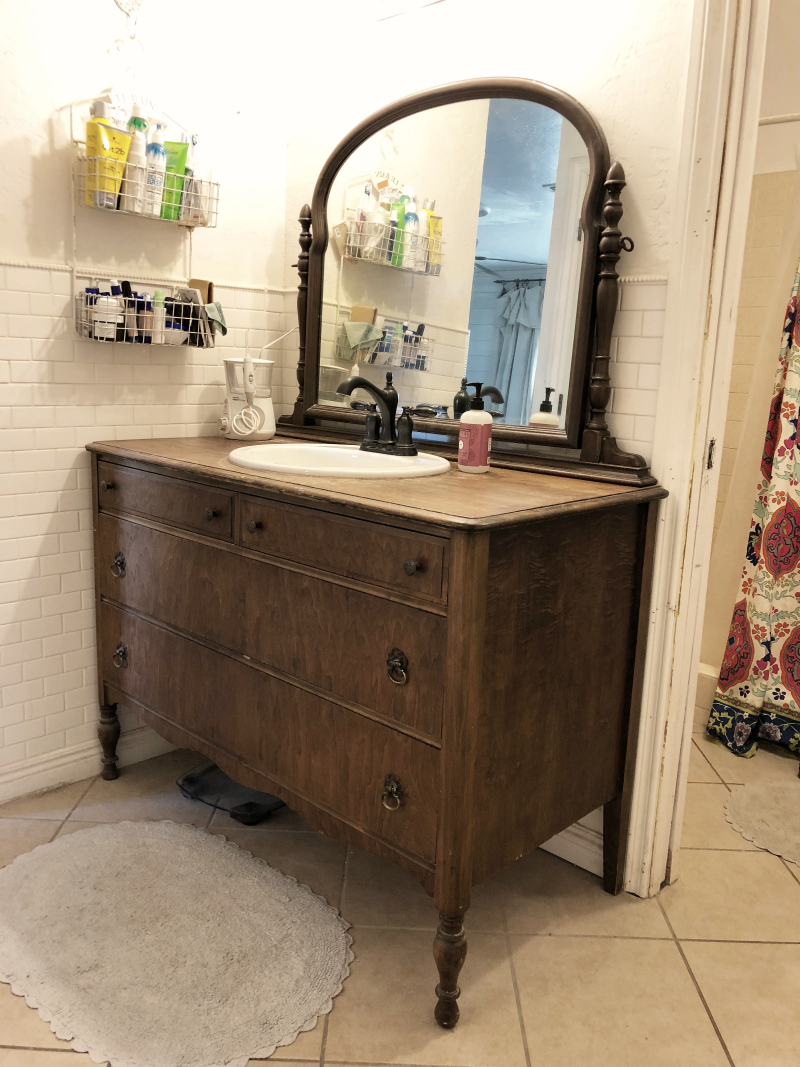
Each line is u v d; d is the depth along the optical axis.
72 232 1.87
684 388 1.56
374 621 1.37
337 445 1.98
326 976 1.47
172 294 2.08
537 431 1.77
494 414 1.86
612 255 1.58
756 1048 1.37
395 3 1.95
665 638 1.65
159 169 1.89
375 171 2.03
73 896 1.65
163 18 1.94
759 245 2.53
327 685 1.47
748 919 1.70
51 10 1.75
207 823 1.95
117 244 1.96
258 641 1.60
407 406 2.04
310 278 2.17
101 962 1.48
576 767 1.58
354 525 1.38
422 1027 1.38
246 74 2.12
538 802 1.49
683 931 1.65
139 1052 1.29
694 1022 1.42
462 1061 1.31
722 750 2.49
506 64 1.77
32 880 1.69
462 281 1.88
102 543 2.00
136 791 2.08
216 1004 1.39
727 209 1.50
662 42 1.53
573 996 1.47
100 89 1.86
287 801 1.60
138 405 2.07
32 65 1.75
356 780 1.45
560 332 1.71
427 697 1.30
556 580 1.41
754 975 1.54
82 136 1.84
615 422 1.68
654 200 1.57
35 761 2.03
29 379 1.87
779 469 2.37
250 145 2.17
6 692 1.96
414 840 1.36
